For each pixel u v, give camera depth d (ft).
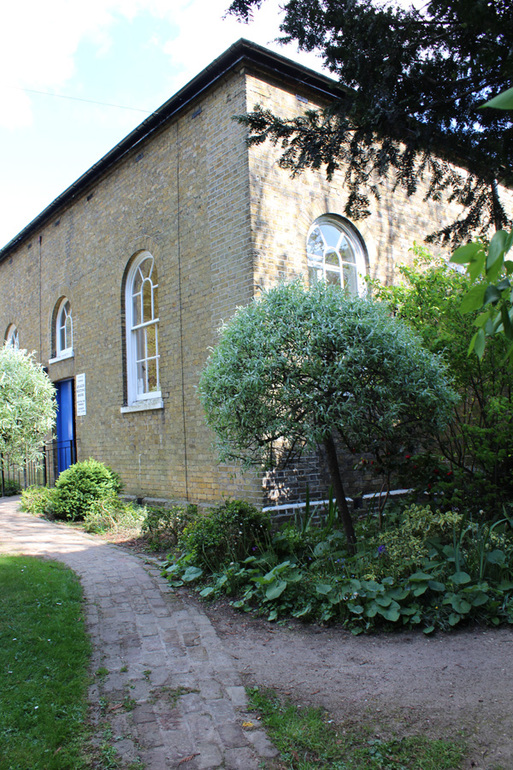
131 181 36.11
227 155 27.66
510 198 37.91
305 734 10.07
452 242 18.93
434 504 22.74
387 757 9.41
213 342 28.22
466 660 12.76
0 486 49.44
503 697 11.04
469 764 9.13
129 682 12.14
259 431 18.31
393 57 14.56
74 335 43.52
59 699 11.09
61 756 9.37
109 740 9.95
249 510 20.61
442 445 24.26
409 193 18.13
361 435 18.43
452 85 14.67
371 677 12.23
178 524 24.86
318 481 26.71
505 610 14.92
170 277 31.86
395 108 15.01
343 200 30.66
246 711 10.98
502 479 22.95
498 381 23.12
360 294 27.37
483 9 11.91
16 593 16.80
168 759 9.41
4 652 12.97
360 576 16.39
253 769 9.16
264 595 16.96
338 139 17.69
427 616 14.83
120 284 37.06
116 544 25.64
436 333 23.18
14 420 31.58
